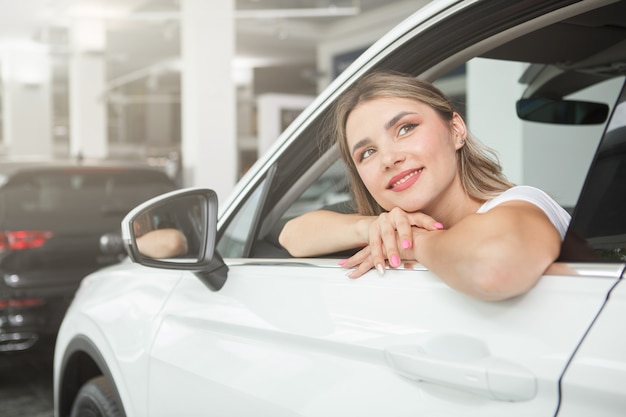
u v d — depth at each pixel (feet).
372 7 51.47
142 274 6.24
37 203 15.02
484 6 4.01
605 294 2.84
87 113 63.00
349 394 3.67
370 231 3.94
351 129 4.19
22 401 13.42
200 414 4.85
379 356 3.57
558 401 2.81
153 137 121.19
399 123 4.01
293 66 75.66
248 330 4.50
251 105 97.60
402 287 3.64
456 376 3.13
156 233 5.02
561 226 3.66
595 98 6.64
